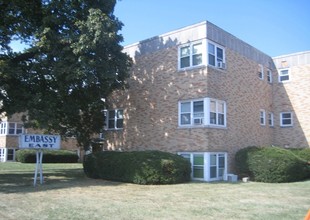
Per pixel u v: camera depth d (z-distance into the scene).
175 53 20.67
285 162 18.02
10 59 18.61
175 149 19.84
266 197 12.72
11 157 40.88
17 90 17.45
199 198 12.37
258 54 25.19
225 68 20.58
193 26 19.95
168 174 16.78
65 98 19.30
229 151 20.09
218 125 19.38
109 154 19.14
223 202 11.54
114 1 19.05
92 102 21.41
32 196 12.45
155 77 21.67
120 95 24.06
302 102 25.67
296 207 10.70
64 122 23.08
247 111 22.73
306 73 25.72
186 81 19.81
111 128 24.44
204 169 18.38
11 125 41.03
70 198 12.09
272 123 26.53
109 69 18.00
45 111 17.44
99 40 16.72
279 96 26.81
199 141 18.72
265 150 19.03
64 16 18.22
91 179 19.08
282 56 27.02
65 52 17.09
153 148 21.14
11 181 17.50
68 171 24.81
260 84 25.05
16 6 17.66
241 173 19.52
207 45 19.27
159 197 12.55
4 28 17.77
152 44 22.20
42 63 17.28
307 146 25.02
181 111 19.89
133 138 22.61
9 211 9.64
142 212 9.68
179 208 10.35
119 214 9.38
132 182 17.17
